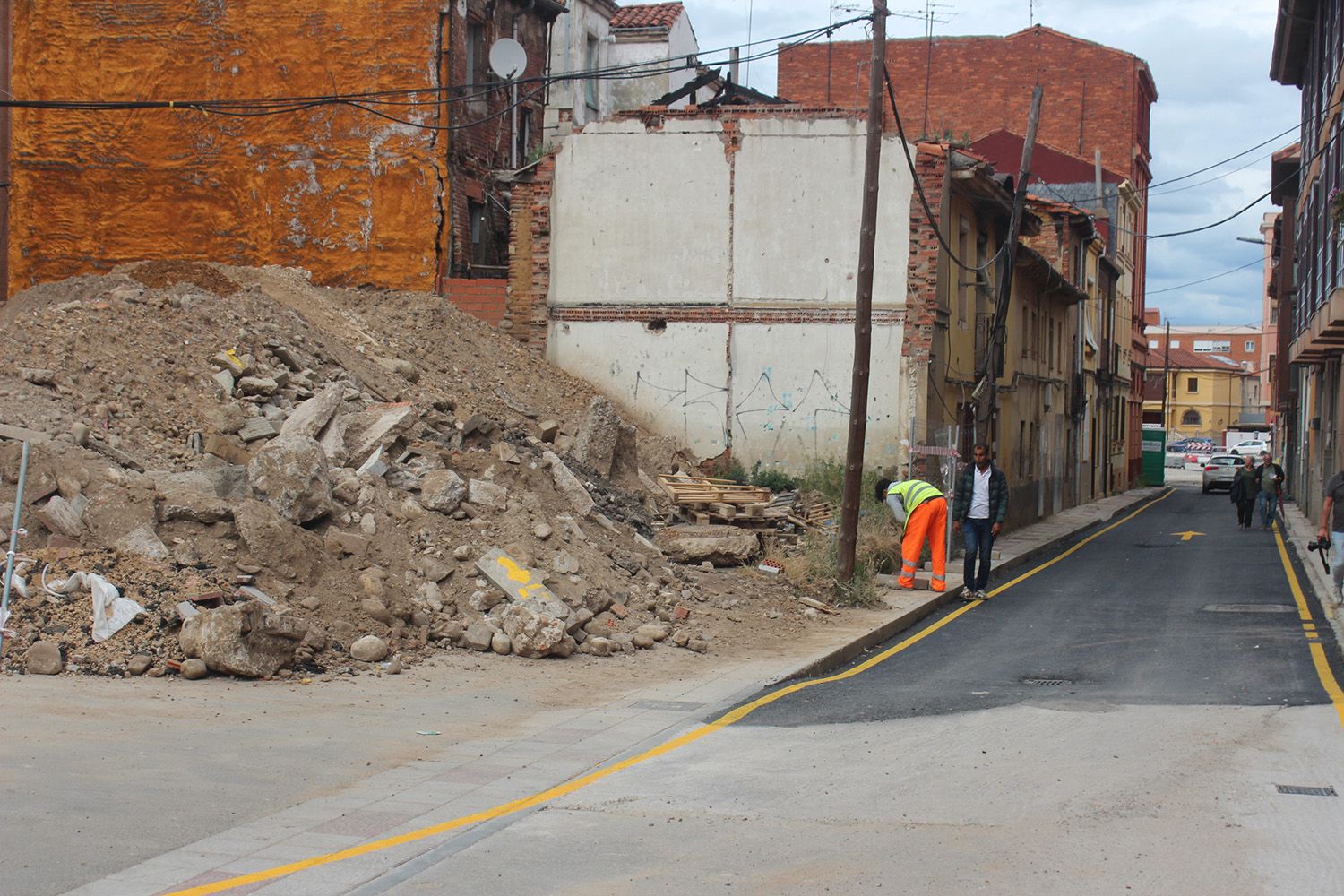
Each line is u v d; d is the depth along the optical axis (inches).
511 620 479.5
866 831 268.4
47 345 572.1
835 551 718.5
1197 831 269.1
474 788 301.7
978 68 2271.2
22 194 1125.7
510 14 1209.4
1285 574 900.0
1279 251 2143.2
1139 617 673.0
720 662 490.9
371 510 510.9
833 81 2273.6
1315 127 1197.1
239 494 484.4
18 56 1119.6
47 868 231.6
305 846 253.0
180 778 295.9
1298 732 371.9
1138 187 2411.4
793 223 970.7
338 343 780.0
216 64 1104.8
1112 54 2236.7
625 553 600.4
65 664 394.3
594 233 1000.2
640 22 1520.7
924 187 953.5
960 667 509.4
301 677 412.5
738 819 278.1
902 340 952.9
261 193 1099.3
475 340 959.0
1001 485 767.1
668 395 986.7
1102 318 2082.9
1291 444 1898.4
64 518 439.5
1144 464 2765.7
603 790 302.4
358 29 1085.1
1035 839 263.0
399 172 1080.8
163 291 688.4
